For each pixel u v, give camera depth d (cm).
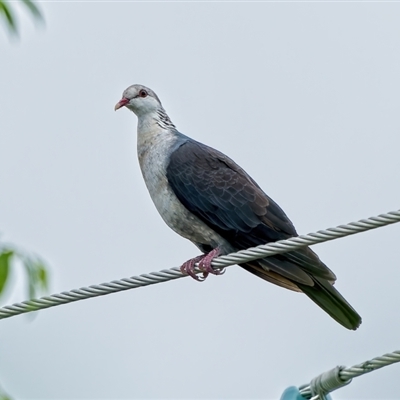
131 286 927
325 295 1096
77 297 908
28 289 631
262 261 1089
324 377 846
